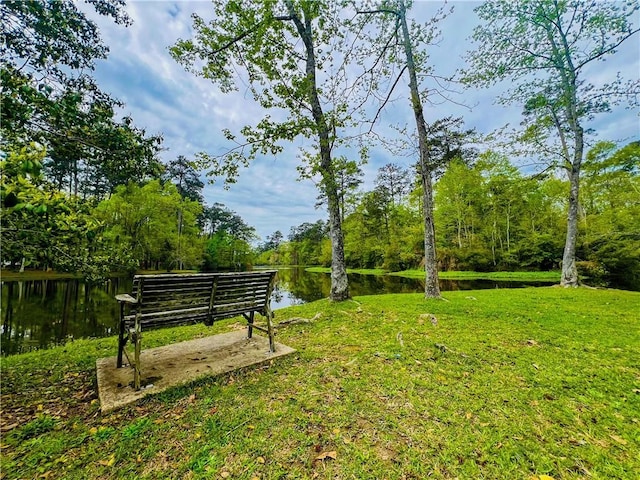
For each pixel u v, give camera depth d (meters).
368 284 19.45
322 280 26.39
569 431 2.04
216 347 3.81
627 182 16.86
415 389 2.64
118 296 2.76
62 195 2.60
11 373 3.29
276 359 3.42
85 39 3.55
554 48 10.18
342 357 3.51
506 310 6.17
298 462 1.74
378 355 3.52
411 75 7.90
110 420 2.18
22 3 2.80
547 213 26.62
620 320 5.27
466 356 3.45
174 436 1.98
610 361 3.29
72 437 1.99
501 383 2.76
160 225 27.44
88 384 2.93
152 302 2.71
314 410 2.30
